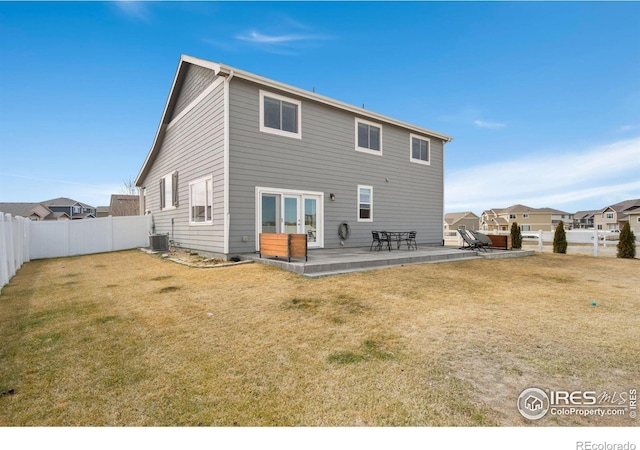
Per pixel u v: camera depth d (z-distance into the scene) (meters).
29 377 2.69
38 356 3.09
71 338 3.55
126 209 29.81
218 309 4.57
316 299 5.00
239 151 8.90
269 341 3.45
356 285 5.88
